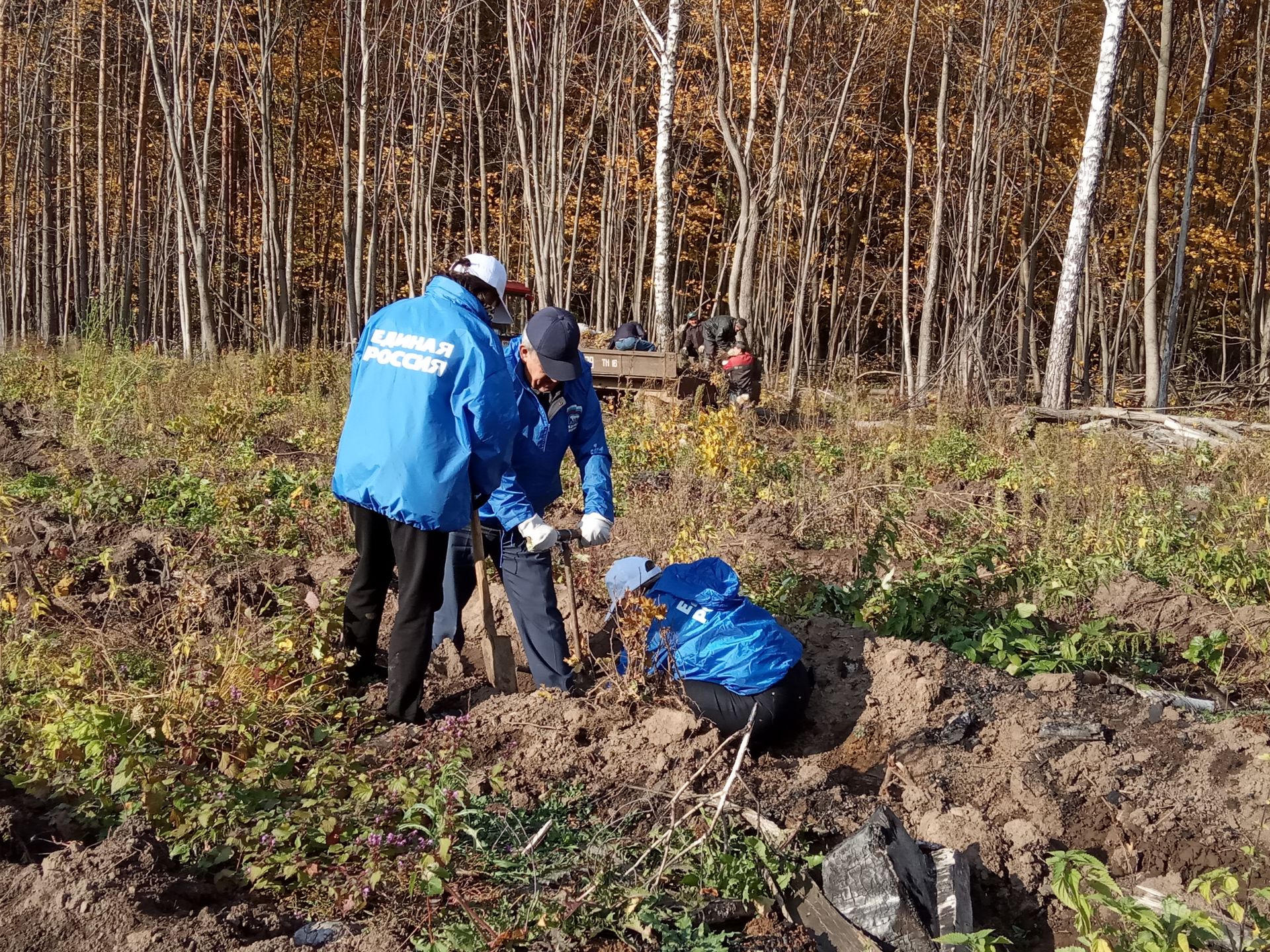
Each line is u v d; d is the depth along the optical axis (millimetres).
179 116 22906
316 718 4238
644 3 24797
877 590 5711
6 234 32719
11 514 6734
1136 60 24688
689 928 3090
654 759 4062
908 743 4344
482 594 4762
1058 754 4238
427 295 4312
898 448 11547
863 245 33156
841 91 23281
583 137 28078
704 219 32406
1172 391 22188
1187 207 17469
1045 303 32812
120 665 4508
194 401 12781
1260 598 6316
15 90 30641
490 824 3514
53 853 3205
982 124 20859
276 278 26359
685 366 14438
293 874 3242
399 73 26297
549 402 4637
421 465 4141
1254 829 3781
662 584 4500
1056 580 6066
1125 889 3580
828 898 3355
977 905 3561
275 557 6371
